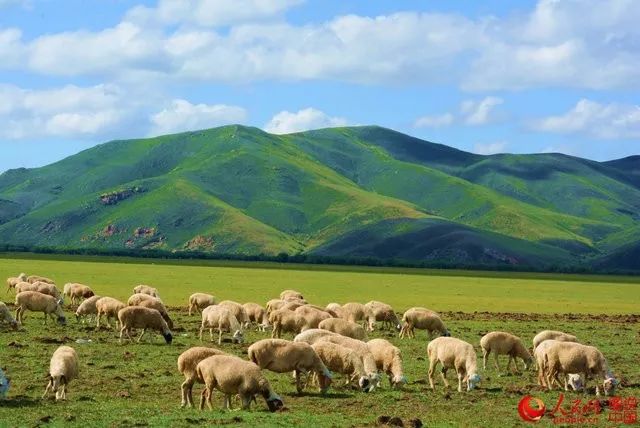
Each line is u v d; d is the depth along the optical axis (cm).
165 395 3108
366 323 5919
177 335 4797
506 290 11556
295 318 4253
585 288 13050
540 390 3419
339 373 3569
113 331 4844
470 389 3303
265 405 2989
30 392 3061
